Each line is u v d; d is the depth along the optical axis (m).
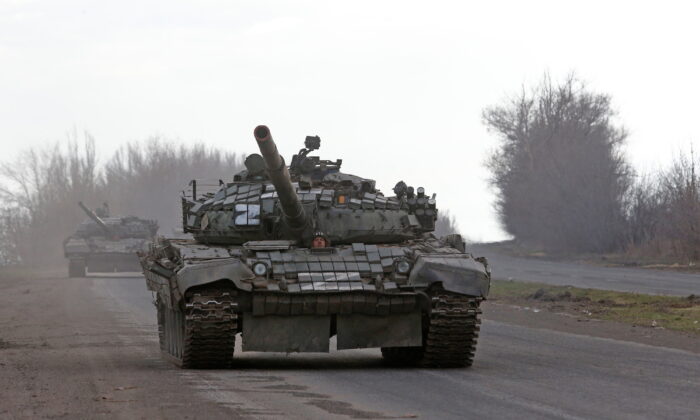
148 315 127.44
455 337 70.12
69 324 114.44
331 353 84.75
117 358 80.12
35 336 100.81
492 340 89.44
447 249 75.94
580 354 77.44
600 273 195.00
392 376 65.38
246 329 70.31
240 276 68.69
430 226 83.69
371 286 70.19
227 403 52.44
